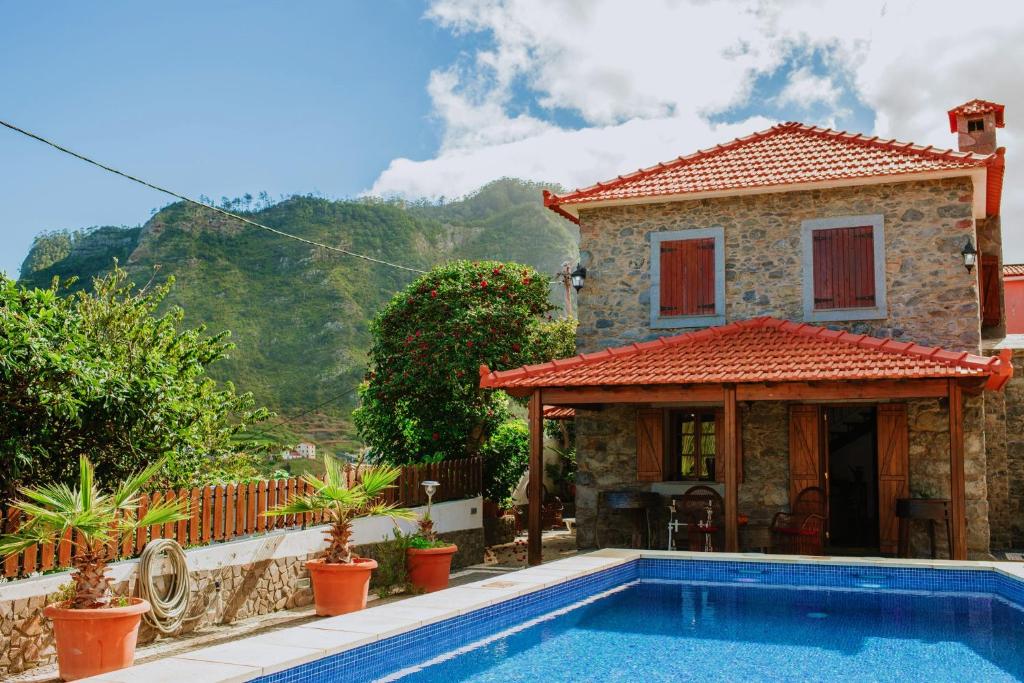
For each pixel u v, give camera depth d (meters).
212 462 15.64
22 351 10.35
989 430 17.88
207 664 6.15
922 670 7.77
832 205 15.73
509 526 19.44
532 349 18.66
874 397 12.84
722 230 16.28
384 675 7.41
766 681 7.42
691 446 16.14
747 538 13.84
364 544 13.16
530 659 8.12
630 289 16.70
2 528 8.66
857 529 19.41
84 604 7.87
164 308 86.69
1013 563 11.45
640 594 11.32
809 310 15.62
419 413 18.38
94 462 11.87
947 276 14.95
